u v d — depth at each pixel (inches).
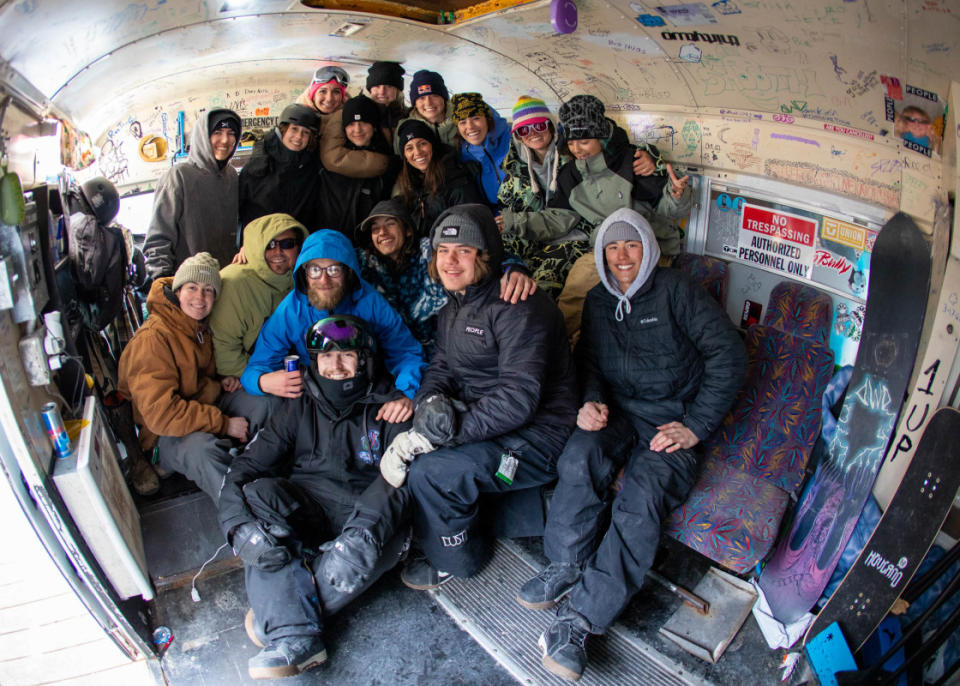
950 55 69.2
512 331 102.1
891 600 81.4
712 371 102.0
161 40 121.1
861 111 89.5
